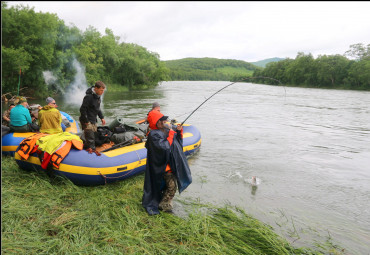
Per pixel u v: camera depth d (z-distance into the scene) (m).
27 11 21.66
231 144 7.52
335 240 3.19
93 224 3.13
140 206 3.69
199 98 24.39
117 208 3.58
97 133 5.02
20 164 4.39
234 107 17.09
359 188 4.70
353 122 11.63
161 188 3.80
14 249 2.49
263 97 26.70
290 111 15.26
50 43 23.05
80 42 33.25
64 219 3.16
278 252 2.88
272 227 3.42
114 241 2.84
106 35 44.72
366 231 3.40
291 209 3.91
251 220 3.49
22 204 3.37
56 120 4.90
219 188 4.57
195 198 4.17
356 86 56.34
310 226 3.47
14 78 21.50
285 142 7.86
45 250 2.56
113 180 4.39
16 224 2.91
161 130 3.62
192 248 2.85
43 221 3.07
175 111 14.67
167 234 3.08
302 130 9.73
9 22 20.00
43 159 4.06
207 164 5.79
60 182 4.18
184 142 6.03
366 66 53.38
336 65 61.12
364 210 3.93
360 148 7.33
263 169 5.56
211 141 7.82
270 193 4.43
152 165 3.57
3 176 4.21
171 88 46.94
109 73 40.66
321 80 63.78
